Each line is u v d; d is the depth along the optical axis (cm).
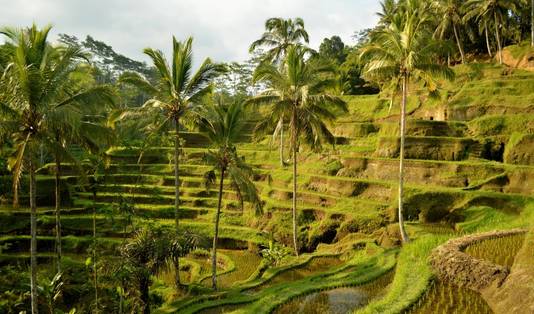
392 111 4647
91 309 1919
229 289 2184
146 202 3847
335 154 4041
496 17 4878
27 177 3600
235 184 2117
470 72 4634
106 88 1686
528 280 1242
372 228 2877
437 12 5019
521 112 3719
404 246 2203
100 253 2048
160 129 2164
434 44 2295
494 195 2695
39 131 1522
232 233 3319
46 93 1457
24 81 1385
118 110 2180
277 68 2797
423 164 3241
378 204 3022
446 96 4291
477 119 3662
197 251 3148
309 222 3203
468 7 5041
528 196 2627
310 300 1745
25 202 3588
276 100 2708
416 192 2917
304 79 2664
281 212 3353
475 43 5775
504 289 1320
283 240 3172
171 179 4209
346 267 2270
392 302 1416
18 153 1507
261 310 1634
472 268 1529
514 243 1812
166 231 2066
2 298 2078
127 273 1759
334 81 2797
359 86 6097
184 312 1805
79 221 3384
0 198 3584
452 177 3088
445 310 1326
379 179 3434
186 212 3709
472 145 3384
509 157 3194
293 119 2617
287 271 2430
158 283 2386
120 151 4603
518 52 4847
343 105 2605
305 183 3744
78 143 2058
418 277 1641
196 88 2158
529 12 5200
